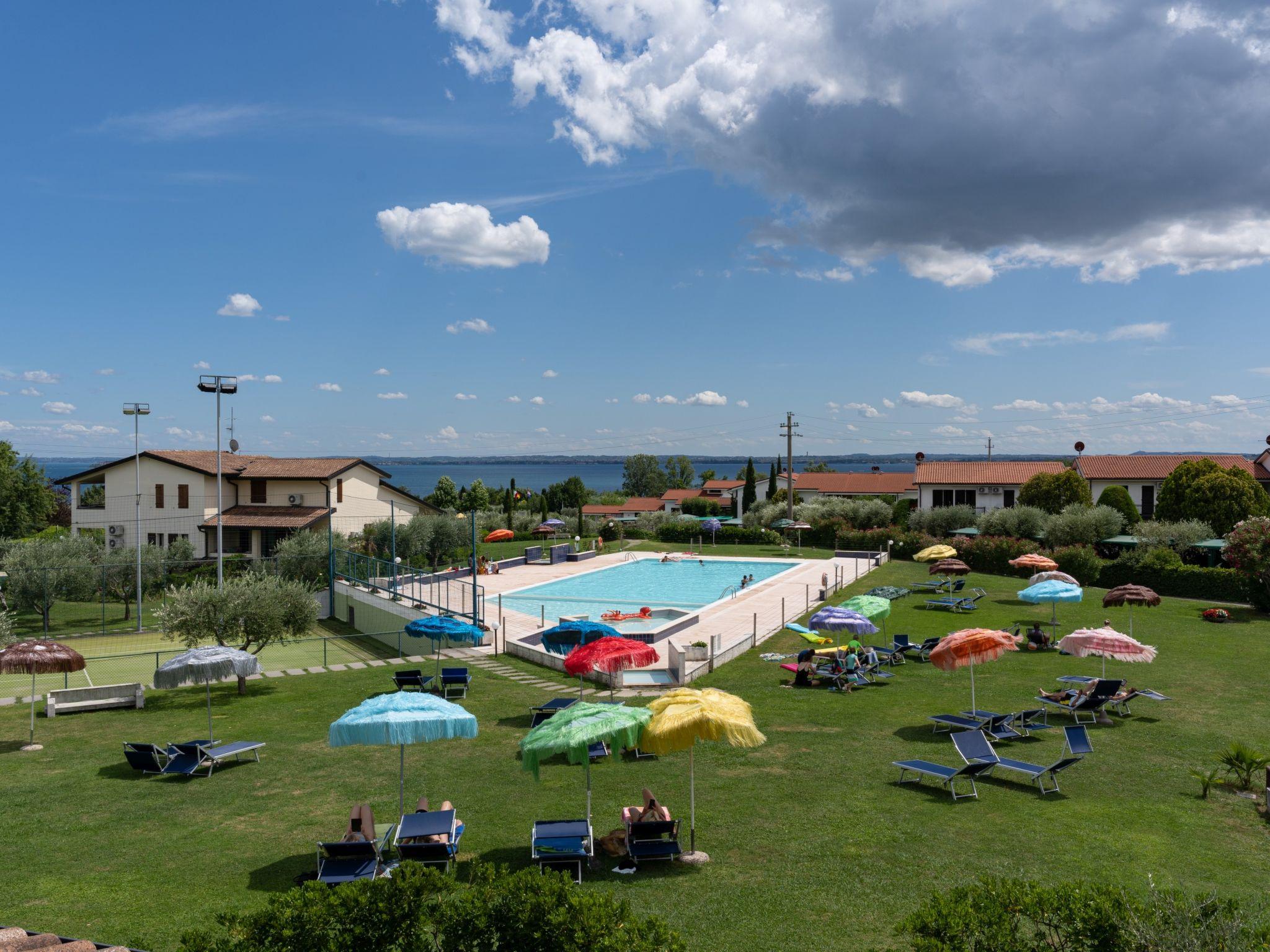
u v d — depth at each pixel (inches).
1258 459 2723.9
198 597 992.9
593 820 531.8
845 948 362.6
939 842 487.2
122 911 414.0
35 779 638.5
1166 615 1306.6
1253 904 396.8
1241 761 580.7
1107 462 2679.6
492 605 1519.4
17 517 2554.1
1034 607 1398.9
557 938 284.5
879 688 895.7
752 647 1131.9
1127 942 269.0
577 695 896.9
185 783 628.1
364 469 2257.6
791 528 2447.1
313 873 455.2
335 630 1507.1
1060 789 580.4
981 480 2760.8
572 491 4443.9
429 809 554.9
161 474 2036.2
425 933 321.1
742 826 517.0
